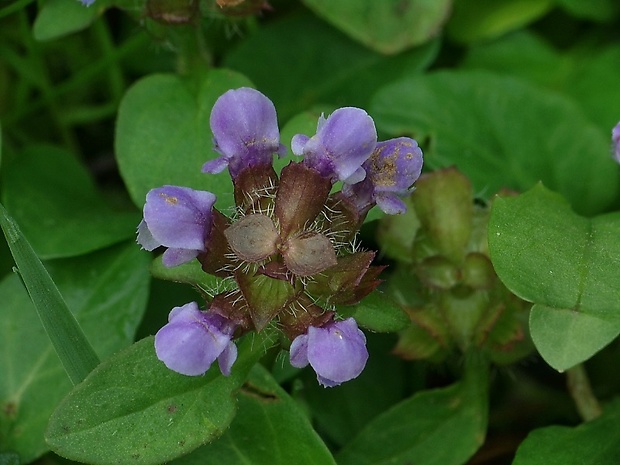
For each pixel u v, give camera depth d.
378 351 0.20
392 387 0.20
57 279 0.19
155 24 0.19
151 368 0.16
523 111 0.21
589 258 0.17
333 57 0.22
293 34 0.22
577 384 0.19
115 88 0.22
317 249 0.16
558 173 0.21
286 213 0.16
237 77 0.19
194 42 0.19
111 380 0.16
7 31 0.22
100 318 0.18
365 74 0.22
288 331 0.16
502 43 0.23
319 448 0.17
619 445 0.18
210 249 0.16
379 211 0.18
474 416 0.19
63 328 0.17
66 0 0.19
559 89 0.23
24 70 0.22
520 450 0.18
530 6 0.23
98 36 0.22
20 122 0.22
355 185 0.16
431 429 0.19
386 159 0.16
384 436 0.19
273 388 0.17
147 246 0.16
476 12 0.23
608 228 0.17
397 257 0.19
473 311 0.18
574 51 0.23
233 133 0.16
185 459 0.17
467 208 0.19
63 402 0.16
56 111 0.22
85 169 0.21
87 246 0.19
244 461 0.17
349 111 0.16
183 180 0.19
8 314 0.18
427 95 0.21
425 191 0.19
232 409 0.16
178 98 0.19
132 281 0.19
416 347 0.19
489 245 0.17
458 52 0.23
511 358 0.19
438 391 0.19
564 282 0.17
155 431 0.16
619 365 0.21
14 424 0.18
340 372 0.15
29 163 0.20
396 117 0.21
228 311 0.16
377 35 0.22
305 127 0.18
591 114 0.22
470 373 0.19
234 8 0.18
